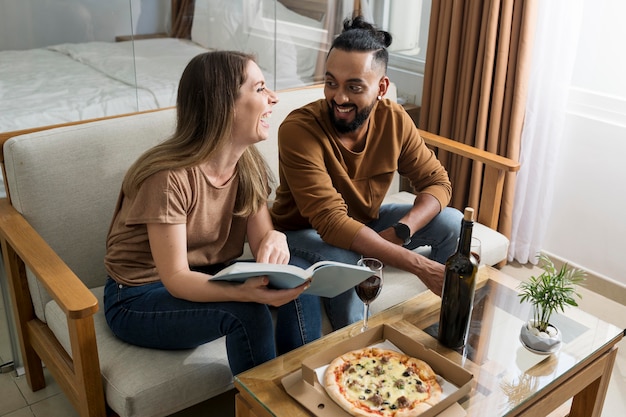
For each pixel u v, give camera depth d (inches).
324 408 56.7
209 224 71.2
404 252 76.1
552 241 116.6
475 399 59.8
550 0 101.2
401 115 86.1
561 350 67.7
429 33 115.0
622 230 106.1
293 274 60.6
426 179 89.0
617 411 84.1
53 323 74.4
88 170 77.6
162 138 82.7
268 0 124.6
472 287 63.7
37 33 116.3
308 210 79.1
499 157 95.0
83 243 78.6
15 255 76.9
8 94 115.9
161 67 125.1
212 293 65.2
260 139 70.3
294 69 131.1
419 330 68.7
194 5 122.1
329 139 81.4
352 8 131.5
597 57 103.6
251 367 66.6
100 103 119.2
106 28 119.0
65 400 82.7
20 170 73.8
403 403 56.6
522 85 104.3
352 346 63.5
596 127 105.3
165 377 64.9
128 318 67.8
